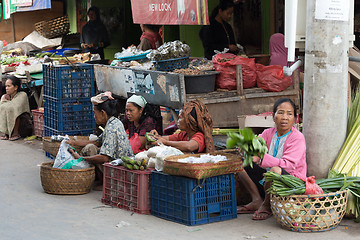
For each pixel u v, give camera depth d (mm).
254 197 6113
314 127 5996
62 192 6875
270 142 5973
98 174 7320
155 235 5328
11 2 15719
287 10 5961
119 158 6762
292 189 5281
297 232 5340
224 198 5797
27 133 11242
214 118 7570
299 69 8312
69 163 6906
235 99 7625
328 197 5266
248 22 11648
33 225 5660
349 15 6250
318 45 5895
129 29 15891
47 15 18906
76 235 5344
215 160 5707
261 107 7793
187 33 12031
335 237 5156
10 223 5723
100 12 15375
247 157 5441
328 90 5918
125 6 15742
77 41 17188
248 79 7754
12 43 17750
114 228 5559
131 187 6152
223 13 11000
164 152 5930
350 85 7844
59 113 9062
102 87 9055
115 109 7262
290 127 5867
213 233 5379
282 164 5672
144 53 9305
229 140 5406
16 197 6766
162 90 7598
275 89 7750
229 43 11172
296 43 6703
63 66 8984
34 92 11508
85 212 6145
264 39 11484
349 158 5883
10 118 10969
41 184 7387
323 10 5836
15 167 8500
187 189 5555
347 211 5578
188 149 6133
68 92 9086
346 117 6090
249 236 5242
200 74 7461
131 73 8188
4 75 12531
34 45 17031
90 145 7145
